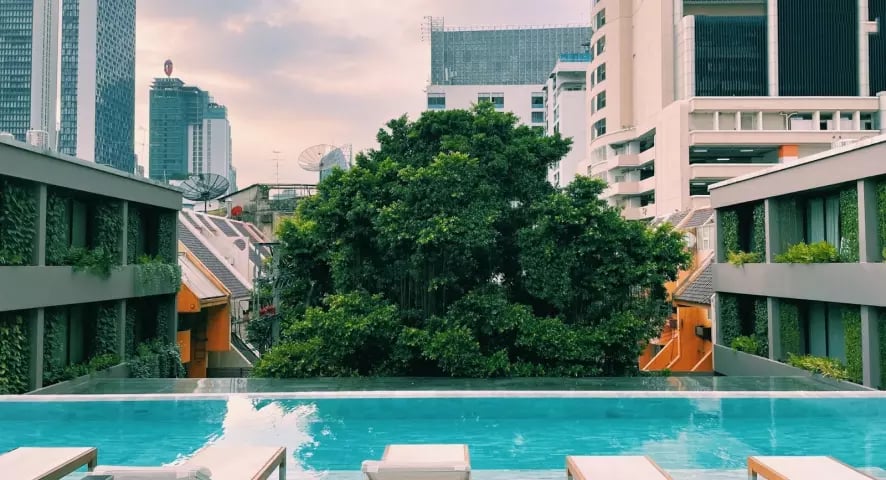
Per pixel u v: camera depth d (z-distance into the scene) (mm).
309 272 16391
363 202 12570
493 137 13250
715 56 42594
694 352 19578
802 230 13570
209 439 8508
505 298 12852
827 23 42344
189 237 23641
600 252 12391
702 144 39281
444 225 11250
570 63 77438
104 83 158625
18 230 10578
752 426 9250
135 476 3994
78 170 12141
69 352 12992
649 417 9836
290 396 10062
